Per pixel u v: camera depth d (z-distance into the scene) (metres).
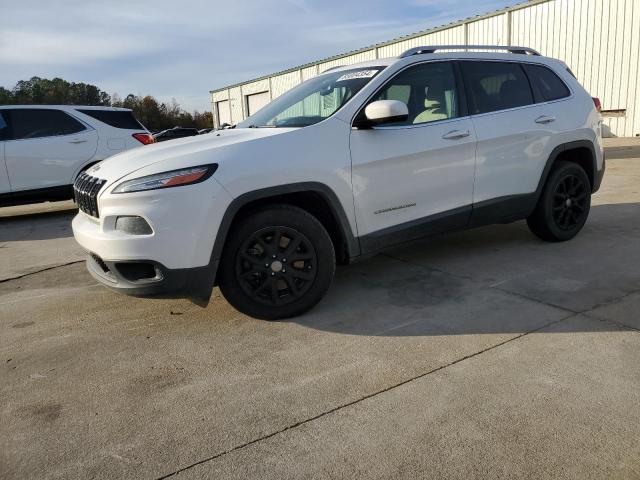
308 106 3.95
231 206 3.10
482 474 1.92
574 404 2.31
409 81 3.92
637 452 2.00
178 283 3.03
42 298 4.23
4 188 7.76
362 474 1.96
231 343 3.15
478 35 19.05
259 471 2.01
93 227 3.27
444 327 3.19
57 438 2.28
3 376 2.88
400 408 2.36
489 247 4.92
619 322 3.12
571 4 16.02
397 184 3.74
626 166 10.08
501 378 2.56
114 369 2.90
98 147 8.27
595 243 4.88
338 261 3.72
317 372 2.73
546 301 3.51
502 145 4.28
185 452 2.15
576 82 5.04
